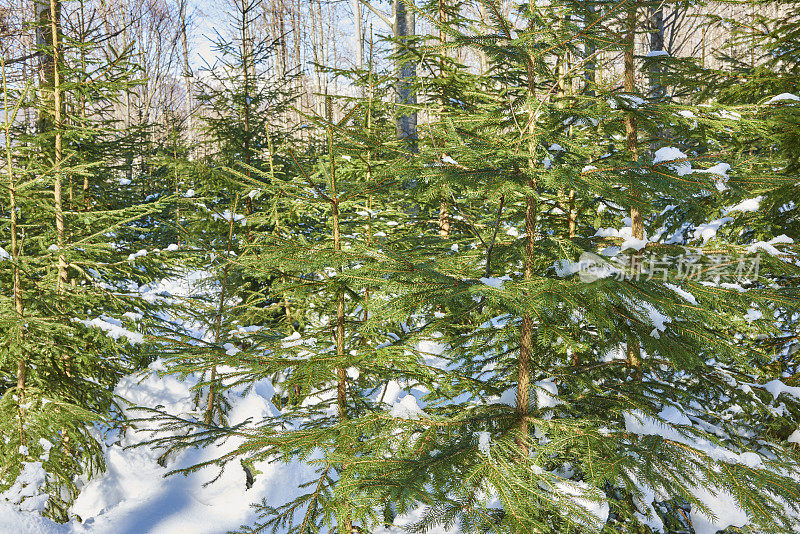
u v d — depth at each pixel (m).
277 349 3.51
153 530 4.42
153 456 5.18
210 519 4.64
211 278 7.20
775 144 4.48
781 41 4.81
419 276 2.71
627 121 3.78
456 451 2.55
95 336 4.49
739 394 3.60
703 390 3.88
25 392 4.53
